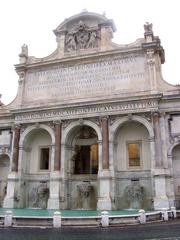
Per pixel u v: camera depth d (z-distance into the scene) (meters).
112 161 39.75
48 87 46.97
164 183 36.16
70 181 43.31
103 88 43.59
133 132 42.34
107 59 44.69
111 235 20.19
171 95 39.31
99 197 38.31
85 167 44.59
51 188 40.88
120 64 43.78
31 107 45.06
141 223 27.03
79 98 44.12
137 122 41.41
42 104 45.91
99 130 41.38
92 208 41.25
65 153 42.78
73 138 45.53
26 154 45.88
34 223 25.91
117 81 43.12
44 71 48.16
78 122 42.66
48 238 18.95
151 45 42.00
